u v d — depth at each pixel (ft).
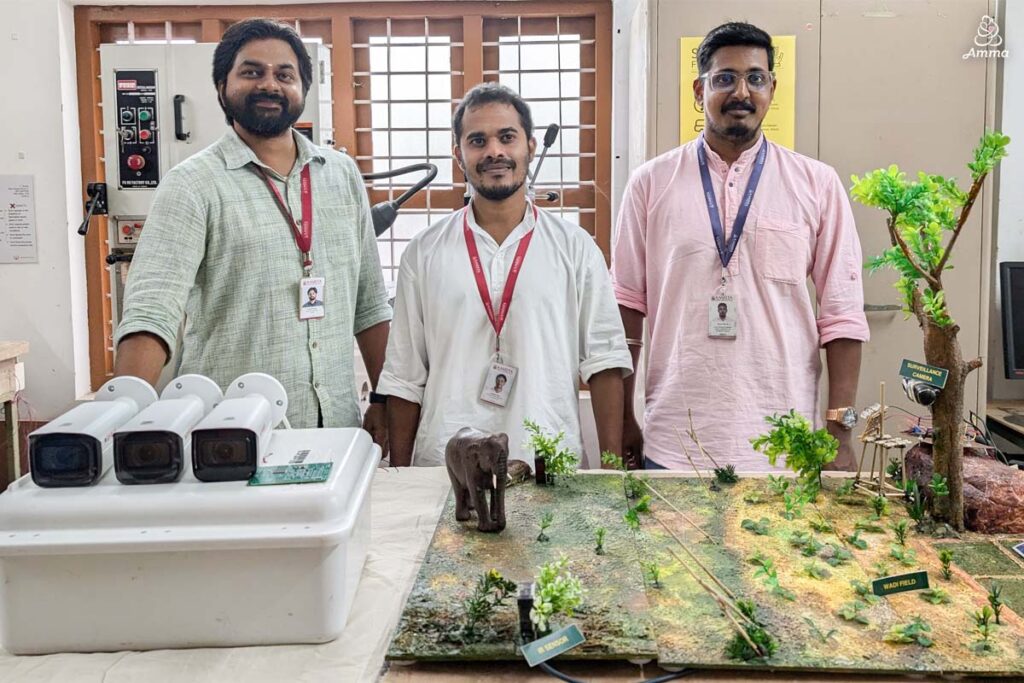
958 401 4.06
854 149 7.36
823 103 7.32
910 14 7.19
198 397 3.79
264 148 5.45
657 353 6.38
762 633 2.92
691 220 6.15
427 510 4.38
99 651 3.05
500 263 5.76
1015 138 8.96
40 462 3.10
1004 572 3.60
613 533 3.95
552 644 2.84
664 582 3.45
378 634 3.12
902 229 4.21
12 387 7.99
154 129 8.00
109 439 3.29
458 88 9.82
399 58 9.80
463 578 3.43
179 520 2.98
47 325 9.68
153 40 9.82
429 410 5.74
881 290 7.52
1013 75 8.87
